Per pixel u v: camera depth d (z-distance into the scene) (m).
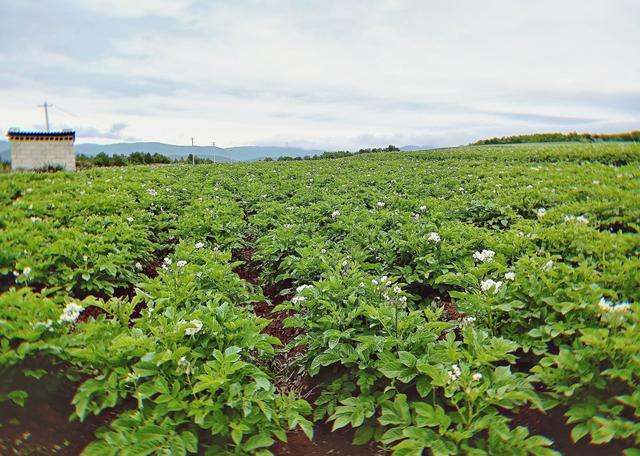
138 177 19.67
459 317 6.50
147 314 4.97
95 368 4.19
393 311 4.93
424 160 30.59
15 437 3.64
